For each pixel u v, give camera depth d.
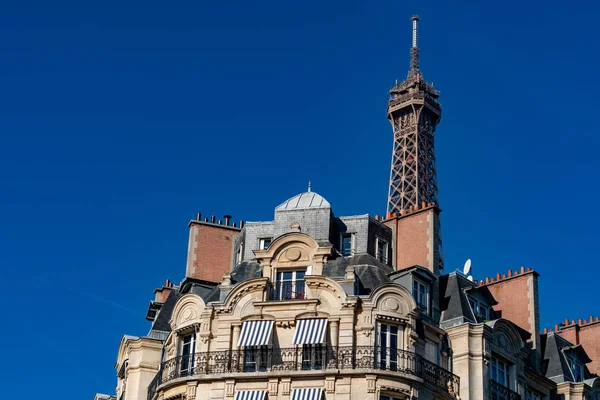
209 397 51.88
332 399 50.53
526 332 60.78
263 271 55.56
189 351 54.88
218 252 63.50
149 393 55.81
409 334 52.88
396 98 164.38
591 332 68.44
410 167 157.62
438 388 52.62
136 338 59.81
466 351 54.81
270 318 53.47
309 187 62.19
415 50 171.25
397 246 61.19
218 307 54.31
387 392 50.75
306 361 51.97
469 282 59.56
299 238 56.03
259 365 52.28
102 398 69.31
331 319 52.72
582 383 61.47
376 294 53.19
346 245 59.28
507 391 55.88
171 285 65.88
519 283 64.00
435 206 60.78
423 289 56.75
